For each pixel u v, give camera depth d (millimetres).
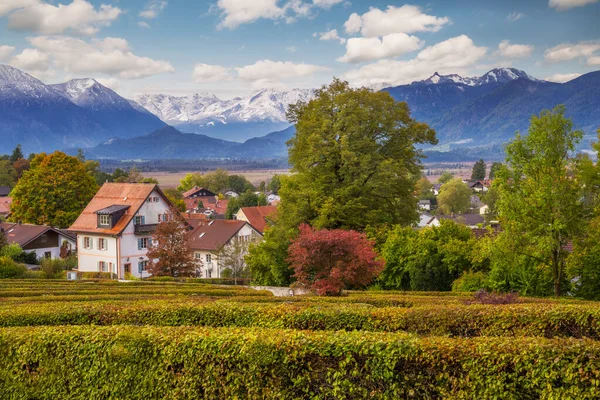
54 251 72875
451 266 34906
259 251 48344
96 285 35688
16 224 74875
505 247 29375
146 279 47812
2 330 14523
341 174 44406
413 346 11250
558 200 27500
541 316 14992
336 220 42906
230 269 61344
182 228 52031
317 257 27906
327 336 12062
